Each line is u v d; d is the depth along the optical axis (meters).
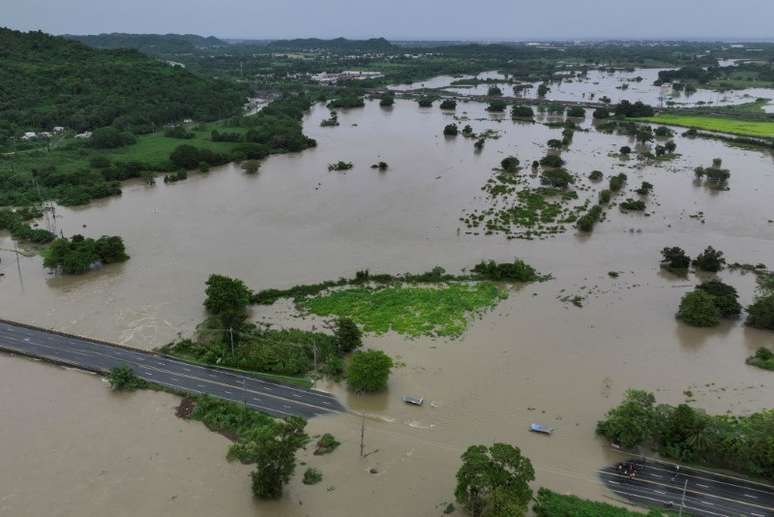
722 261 147.38
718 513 73.56
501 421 90.31
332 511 73.12
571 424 89.94
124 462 80.75
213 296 118.12
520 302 127.69
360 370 93.50
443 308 123.25
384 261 147.25
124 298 127.31
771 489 77.69
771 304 117.88
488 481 67.38
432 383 99.00
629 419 83.94
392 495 75.69
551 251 155.25
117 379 96.00
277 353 103.75
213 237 163.00
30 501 73.88
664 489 77.38
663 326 119.56
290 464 74.06
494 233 167.12
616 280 139.25
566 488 77.31
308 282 135.00
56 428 87.19
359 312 121.12
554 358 107.12
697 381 101.62
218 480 77.94
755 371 104.75
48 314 120.25
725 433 82.12
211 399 93.00
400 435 86.94
